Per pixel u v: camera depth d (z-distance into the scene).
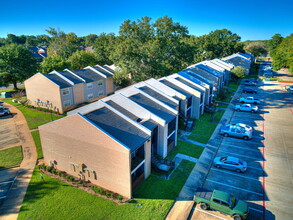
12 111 43.47
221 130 33.00
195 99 38.69
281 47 78.19
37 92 44.47
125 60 53.50
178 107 33.19
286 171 24.38
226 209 18.02
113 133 20.36
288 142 30.77
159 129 25.55
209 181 22.81
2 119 39.22
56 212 18.50
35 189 21.39
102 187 21.58
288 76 78.50
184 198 20.30
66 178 22.62
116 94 26.70
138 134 21.69
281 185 22.16
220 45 100.12
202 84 43.69
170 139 29.88
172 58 75.38
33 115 41.34
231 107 46.25
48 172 24.08
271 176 23.56
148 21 67.12
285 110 43.84
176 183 22.42
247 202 19.88
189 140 31.58
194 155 27.69
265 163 25.92
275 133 33.62
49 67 58.94
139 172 22.86
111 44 75.19
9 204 19.53
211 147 29.70
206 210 19.03
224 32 106.31
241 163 24.50
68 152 22.53
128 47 51.62
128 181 19.55
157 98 31.56
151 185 22.06
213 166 25.42
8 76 56.22
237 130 32.19
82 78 48.28
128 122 22.98
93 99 51.88
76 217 17.94
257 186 22.03
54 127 22.34
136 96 29.44
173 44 71.06
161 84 35.78
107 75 55.62
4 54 54.03
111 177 20.50
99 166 20.88
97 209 18.77
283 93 56.22
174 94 35.00
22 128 35.38
